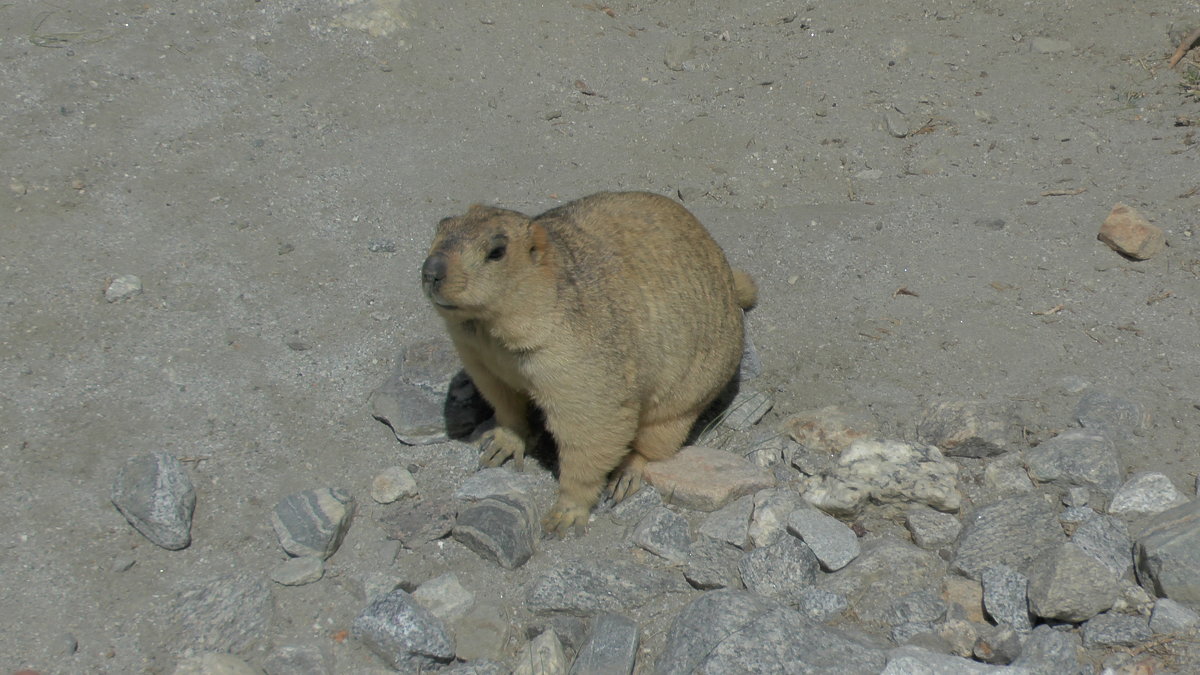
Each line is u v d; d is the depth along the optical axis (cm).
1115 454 471
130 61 735
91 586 421
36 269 570
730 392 554
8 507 444
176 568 436
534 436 522
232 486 471
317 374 538
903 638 396
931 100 786
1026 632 396
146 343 537
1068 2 873
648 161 734
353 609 425
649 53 851
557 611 425
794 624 387
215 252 606
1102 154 710
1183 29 824
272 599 424
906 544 448
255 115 723
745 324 592
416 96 771
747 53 850
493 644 411
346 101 753
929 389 535
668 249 478
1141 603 399
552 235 444
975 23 871
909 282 612
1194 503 430
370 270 612
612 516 481
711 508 477
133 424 492
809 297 608
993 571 415
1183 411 505
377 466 496
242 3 806
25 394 496
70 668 389
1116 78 789
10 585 414
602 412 436
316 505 450
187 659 385
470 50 820
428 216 661
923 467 462
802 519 450
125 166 655
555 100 790
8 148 646
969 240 641
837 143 747
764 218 675
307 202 660
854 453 470
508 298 402
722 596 406
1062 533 436
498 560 445
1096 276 602
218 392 517
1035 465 475
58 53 727
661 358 461
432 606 423
